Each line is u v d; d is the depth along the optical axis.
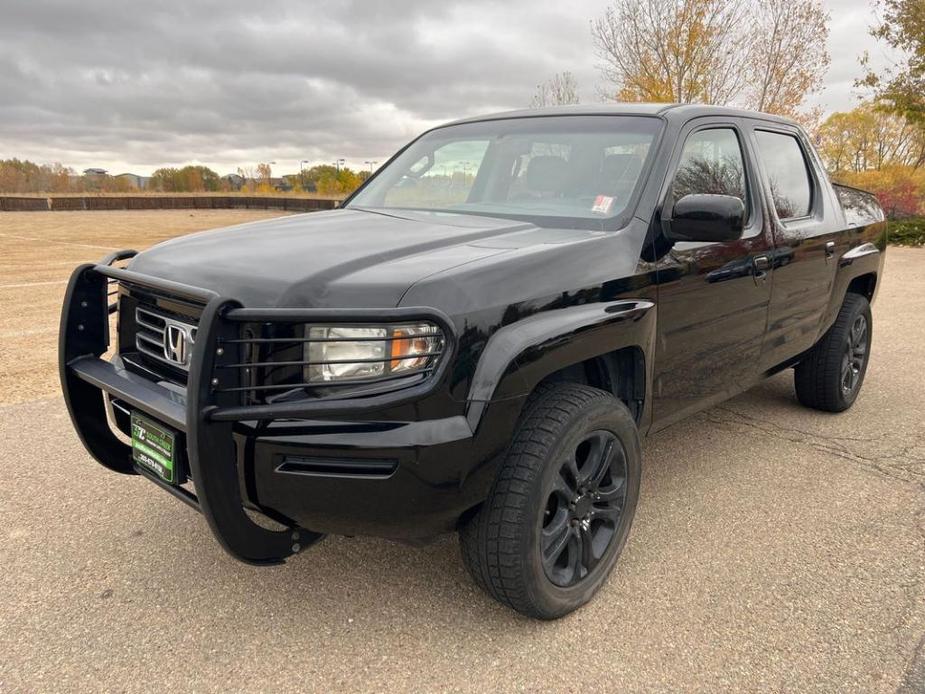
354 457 2.16
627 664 2.48
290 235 2.87
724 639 2.60
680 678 2.41
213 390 2.15
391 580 2.96
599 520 2.85
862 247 4.96
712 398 3.63
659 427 3.28
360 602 2.82
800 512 3.58
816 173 4.66
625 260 2.85
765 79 22.80
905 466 4.16
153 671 2.43
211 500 2.17
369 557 3.13
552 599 2.60
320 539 2.56
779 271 3.89
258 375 2.26
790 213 4.19
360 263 2.44
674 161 3.23
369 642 2.59
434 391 2.19
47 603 2.80
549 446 2.46
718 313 3.43
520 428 2.50
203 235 3.07
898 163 32.25
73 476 3.92
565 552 2.72
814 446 4.46
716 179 3.54
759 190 3.85
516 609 2.60
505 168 3.57
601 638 2.61
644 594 2.88
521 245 2.69
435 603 2.81
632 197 3.08
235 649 2.55
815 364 4.85
